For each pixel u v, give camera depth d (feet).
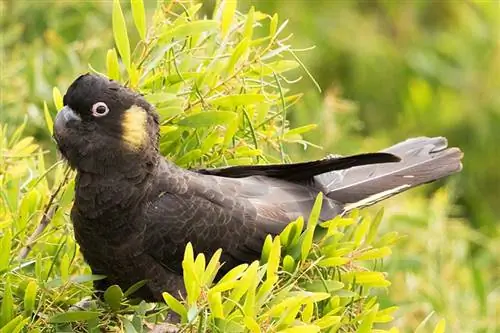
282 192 35.58
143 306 32.04
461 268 46.01
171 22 35.35
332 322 31.12
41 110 45.39
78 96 33.06
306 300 30.19
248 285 29.63
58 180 34.91
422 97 58.18
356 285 33.96
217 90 34.73
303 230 34.78
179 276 33.76
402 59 58.34
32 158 36.91
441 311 42.47
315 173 35.99
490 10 59.77
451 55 59.62
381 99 57.77
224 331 29.58
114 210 33.22
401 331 42.34
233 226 33.88
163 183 33.68
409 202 49.49
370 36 58.08
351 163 35.19
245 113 34.53
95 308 32.89
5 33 49.78
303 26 56.08
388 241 35.19
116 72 34.58
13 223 33.99
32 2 50.55
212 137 34.73
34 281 31.42
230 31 35.06
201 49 35.37
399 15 59.36
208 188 34.14
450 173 37.96
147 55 34.35
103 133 33.06
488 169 58.44
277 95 36.29
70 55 46.34
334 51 57.26
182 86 34.86
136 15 34.01
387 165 37.93
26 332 31.50
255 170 35.55
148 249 33.37
